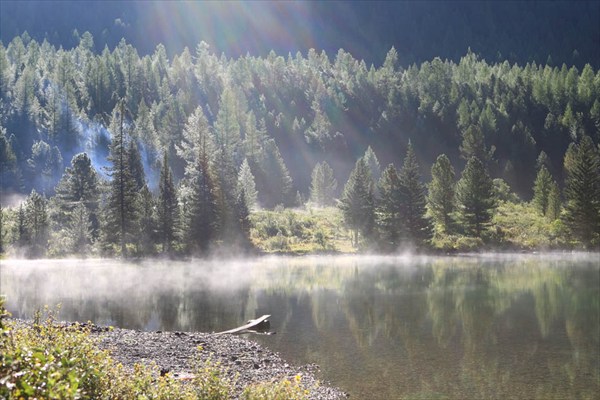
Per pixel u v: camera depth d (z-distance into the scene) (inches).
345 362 773.3
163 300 1400.1
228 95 5880.9
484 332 997.8
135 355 753.0
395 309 1264.8
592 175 3260.3
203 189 3031.5
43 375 290.2
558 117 6515.8
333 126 6855.3
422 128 6653.5
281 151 6230.3
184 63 7741.1
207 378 439.8
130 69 7012.8
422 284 1775.3
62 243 2984.7
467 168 3538.4
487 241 3316.9
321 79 7691.9
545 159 5664.4
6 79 6200.8
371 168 5191.9
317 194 4749.0
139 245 2960.1
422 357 807.1
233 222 3075.8
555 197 3772.1
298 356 805.2
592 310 1248.8
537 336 966.4
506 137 6195.9
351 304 1343.5
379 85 7657.5
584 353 836.0
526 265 2445.9
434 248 3245.6
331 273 2160.4
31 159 4982.8
